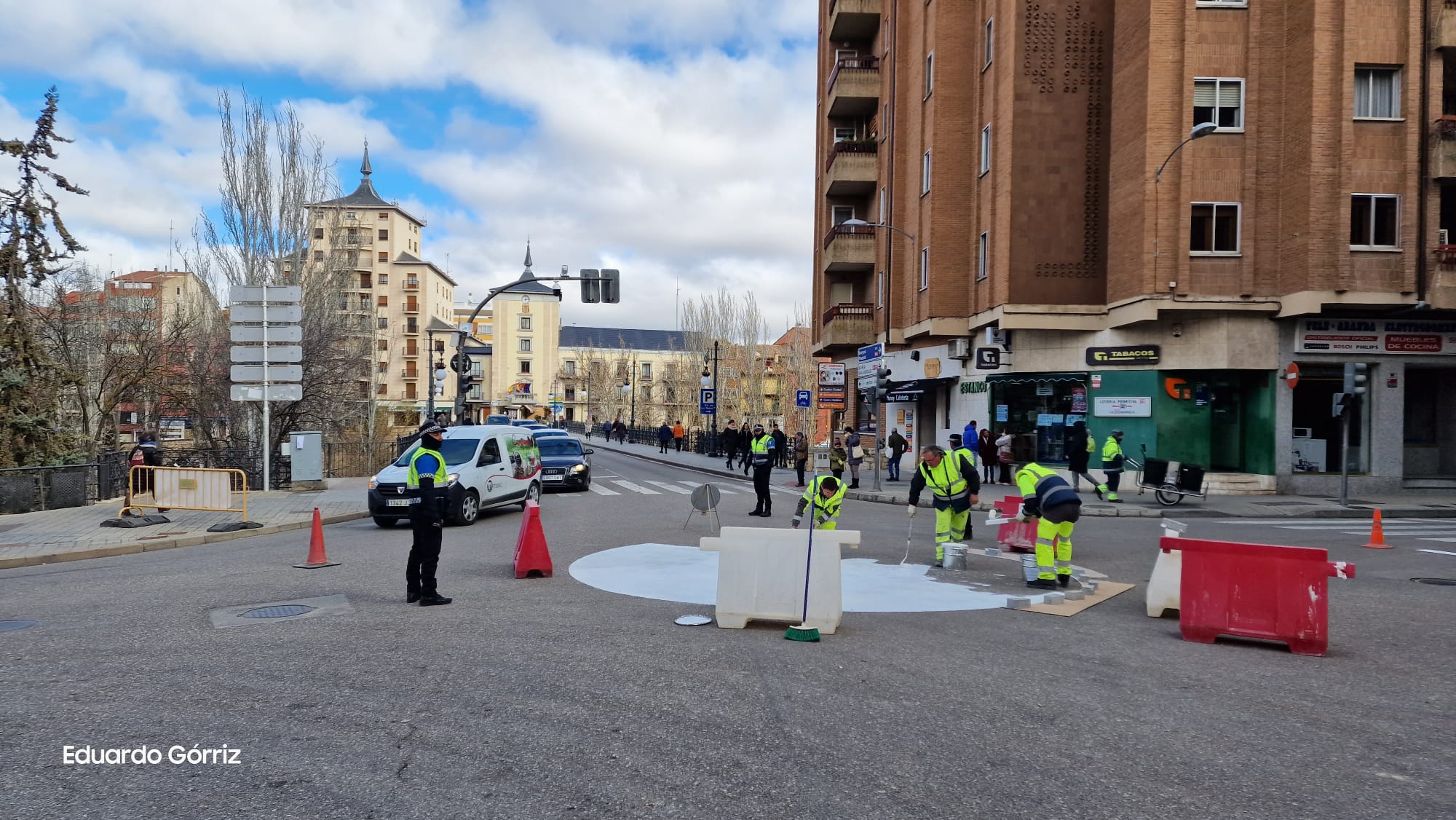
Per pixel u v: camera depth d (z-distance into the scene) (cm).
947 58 2667
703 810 380
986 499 2078
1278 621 686
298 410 2795
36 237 2341
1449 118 2012
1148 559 1211
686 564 1092
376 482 1562
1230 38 2111
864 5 3306
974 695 552
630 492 2342
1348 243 2009
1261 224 2116
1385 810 386
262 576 1012
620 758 439
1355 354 2116
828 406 2623
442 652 650
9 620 780
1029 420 2461
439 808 382
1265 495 2119
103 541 1324
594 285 2398
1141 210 2123
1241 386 2223
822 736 474
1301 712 527
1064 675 603
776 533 747
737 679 582
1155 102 2094
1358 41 2006
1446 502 1991
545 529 1484
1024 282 2350
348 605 832
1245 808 386
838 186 3397
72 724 491
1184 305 2098
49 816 374
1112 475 1988
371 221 9025
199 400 2833
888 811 379
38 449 2292
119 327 3347
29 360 2294
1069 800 393
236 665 614
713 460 4050
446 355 9200
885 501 2180
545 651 653
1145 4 2114
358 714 508
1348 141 2002
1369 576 1054
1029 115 2361
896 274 3080
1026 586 970
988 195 2506
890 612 824
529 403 10762
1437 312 2094
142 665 614
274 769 425
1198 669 625
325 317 3256
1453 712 530
